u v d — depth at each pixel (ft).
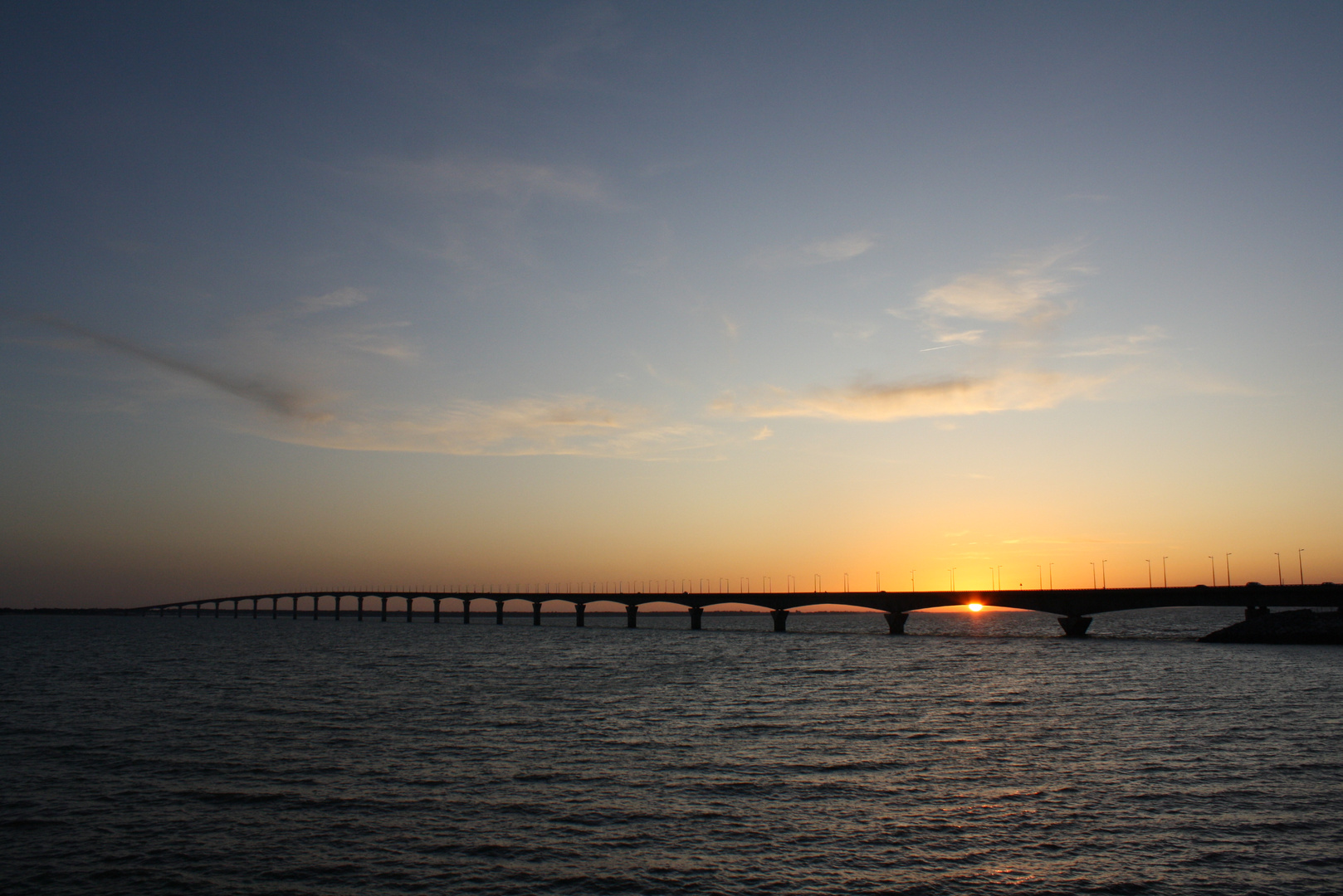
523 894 100.42
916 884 102.89
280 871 108.37
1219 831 122.42
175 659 479.82
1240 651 503.20
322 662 453.17
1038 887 101.91
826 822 128.16
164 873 107.96
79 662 451.12
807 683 337.11
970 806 136.87
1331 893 99.55
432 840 120.06
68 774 160.15
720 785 151.33
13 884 104.42
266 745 189.26
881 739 197.98
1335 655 468.34
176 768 164.86
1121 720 224.94
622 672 391.65
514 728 213.05
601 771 162.50
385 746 188.24
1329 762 167.53
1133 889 100.94
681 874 106.52
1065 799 140.56
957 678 356.79
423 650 589.73
